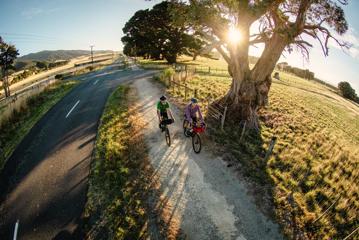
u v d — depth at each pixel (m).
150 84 27.22
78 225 7.14
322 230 7.07
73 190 8.65
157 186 8.73
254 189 8.66
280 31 12.72
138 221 7.20
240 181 9.09
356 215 7.86
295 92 34.53
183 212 7.56
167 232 6.83
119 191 8.46
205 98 20.59
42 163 10.49
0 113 16.45
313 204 8.20
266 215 7.51
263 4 11.19
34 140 12.89
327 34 13.94
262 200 8.13
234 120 15.23
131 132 13.21
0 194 8.70
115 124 14.32
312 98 34.03
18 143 12.68
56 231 6.96
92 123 14.95
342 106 38.88
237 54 14.57
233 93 15.63
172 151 11.14
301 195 8.58
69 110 17.92
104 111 17.02
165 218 7.31
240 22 13.24
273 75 54.19
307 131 16.58
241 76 15.12
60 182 9.13
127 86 25.97
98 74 40.62
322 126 19.34
